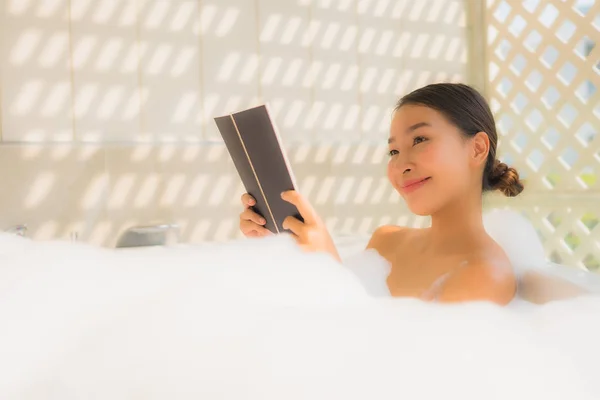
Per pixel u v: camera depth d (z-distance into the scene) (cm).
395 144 97
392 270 108
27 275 81
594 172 240
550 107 255
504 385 56
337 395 54
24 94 211
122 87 224
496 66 280
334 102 257
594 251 241
